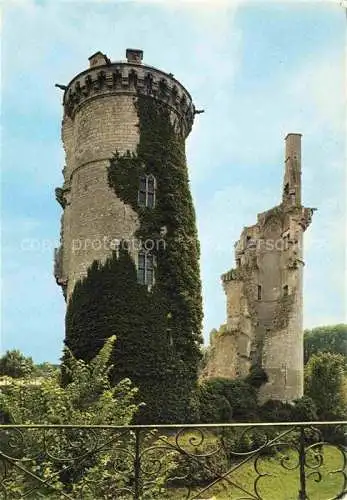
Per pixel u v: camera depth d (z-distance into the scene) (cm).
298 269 3953
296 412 3578
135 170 2653
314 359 4478
